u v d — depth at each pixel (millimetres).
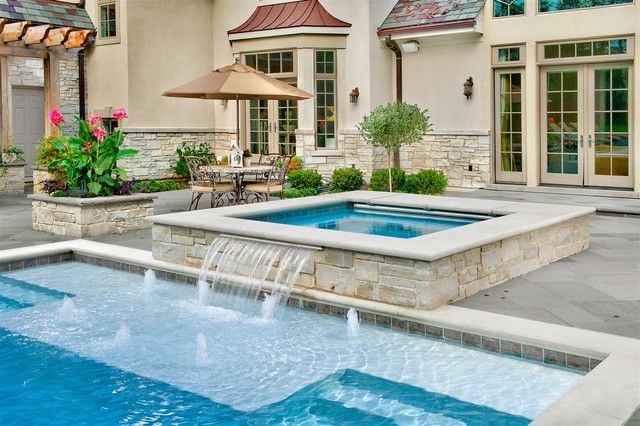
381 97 14930
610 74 12562
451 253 5797
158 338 5754
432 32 13891
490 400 4371
